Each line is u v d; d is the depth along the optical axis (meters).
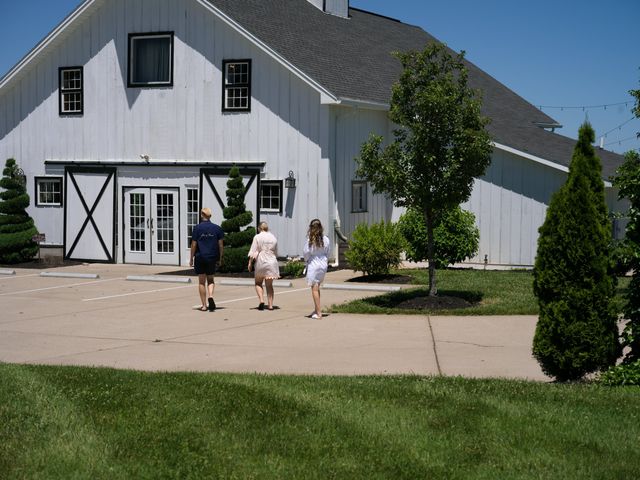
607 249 9.91
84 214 27.73
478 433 7.98
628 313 9.98
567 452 7.52
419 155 16.34
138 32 26.73
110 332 14.43
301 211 24.36
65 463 7.38
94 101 27.61
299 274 22.62
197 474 7.13
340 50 28.67
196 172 25.97
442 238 23.52
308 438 7.88
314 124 24.09
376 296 17.94
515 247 26.14
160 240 26.70
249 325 15.00
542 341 10.09
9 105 29.12
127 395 9.29
